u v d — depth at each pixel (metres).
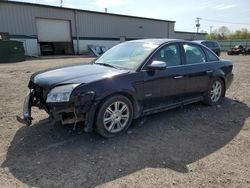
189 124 4.67
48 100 3.59
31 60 20.69
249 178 2.96
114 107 4.00
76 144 3.77
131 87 4.06
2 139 3.87
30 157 3.37
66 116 3.68
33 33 27.25
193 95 5.34
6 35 21.45
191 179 2.92
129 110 4.16
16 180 2.86
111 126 3.99
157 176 2.97
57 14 28.97
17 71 11.81
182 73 4.89
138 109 4.29
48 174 2.98
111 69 4.28
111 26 34.66
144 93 4.29
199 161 3.33
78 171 3.05
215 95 5.92
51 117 3.74
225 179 2.93
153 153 3.54
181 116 5.09
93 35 32.84
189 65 5.11
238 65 16.05
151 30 40.19
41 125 4.44
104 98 3.80
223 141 3.96
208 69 5.52
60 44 30.94
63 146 3.70
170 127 4.50
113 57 4.87
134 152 3.56
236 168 3.17
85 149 3.62
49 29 28.64
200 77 5.32
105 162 3.27
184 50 5.13
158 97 4.55
